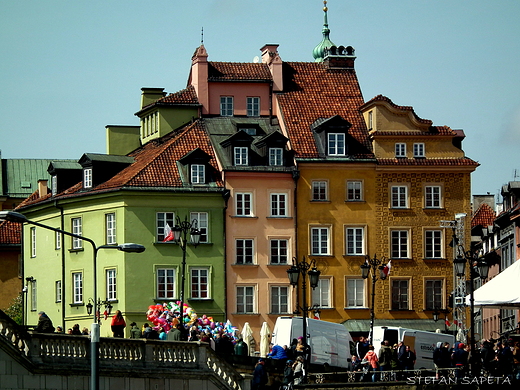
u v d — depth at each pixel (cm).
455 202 9600
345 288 9388
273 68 10006
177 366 5931
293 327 7356
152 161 9250
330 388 6153
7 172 14688
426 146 9612
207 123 9756
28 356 5200
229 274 9200
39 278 9869
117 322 6359
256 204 9294
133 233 9050
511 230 10512
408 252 9506
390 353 6662
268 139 9388
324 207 9406
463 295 9225
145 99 10412
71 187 9719
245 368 6500
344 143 9494
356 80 10125
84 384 5419
